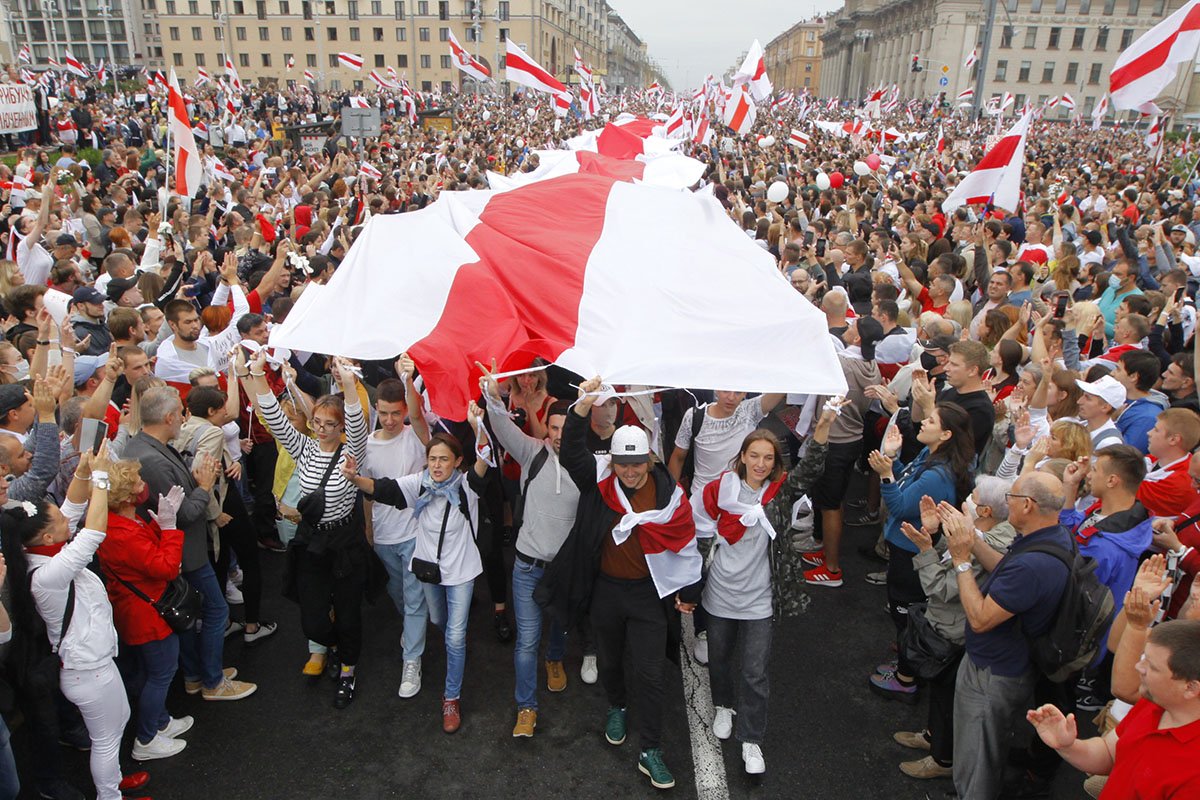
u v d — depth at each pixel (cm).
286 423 443
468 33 7781
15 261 848
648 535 376
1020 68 7262
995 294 752
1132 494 382
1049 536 327
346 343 451
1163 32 1002
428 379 439
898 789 386
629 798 380
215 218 1193
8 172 1374
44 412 385
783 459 399
